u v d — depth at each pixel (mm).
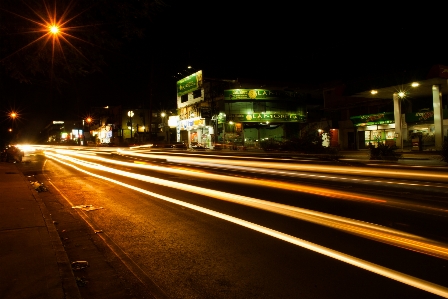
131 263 5422
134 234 7012
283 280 4566
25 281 4355
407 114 35219
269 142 33656
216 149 46562
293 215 8078
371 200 9594
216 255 5621
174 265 5273
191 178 16266
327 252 5551
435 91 29109
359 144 41344
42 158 37875
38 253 5410
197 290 4387
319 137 30312
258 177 15789
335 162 21938
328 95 44000
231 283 4551
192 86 53469
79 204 10438
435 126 29203
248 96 47625
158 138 76375
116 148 57719
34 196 11016
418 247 5684
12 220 7633
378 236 6312
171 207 9477
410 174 15211
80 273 5051
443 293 4055
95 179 17156
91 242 6578
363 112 41000
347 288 4258
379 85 30953
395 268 4832
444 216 7637
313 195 10594
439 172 15703
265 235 6586
